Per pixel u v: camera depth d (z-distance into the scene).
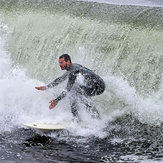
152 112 19.08
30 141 15.73
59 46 27.17
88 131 17.42
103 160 13.48
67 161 13.23
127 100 20.36
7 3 33.09
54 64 26.73
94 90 18.45
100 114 19.23
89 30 26.48
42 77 26.81
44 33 28.48
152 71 22.05
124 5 31.03
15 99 21.00
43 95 20.97
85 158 13.68
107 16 27.59
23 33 29.55
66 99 19.38
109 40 25.08
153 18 25.86
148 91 21.23
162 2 33.59
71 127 17.66
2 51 29.14
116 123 18.47
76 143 15.75
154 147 15.23
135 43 23.75
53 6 31.28
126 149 14.96
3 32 30.34
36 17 29.83
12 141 15.55
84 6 30.73
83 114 18.66
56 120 18.41
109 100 20.36
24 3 32.72
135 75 22.62
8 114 19.86
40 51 28.08
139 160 13.51
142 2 33.50
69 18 28.33
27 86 21.45
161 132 17.06
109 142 15.98
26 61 28.48
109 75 23.66
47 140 16.02
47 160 13.23
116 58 24.09
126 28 25.09
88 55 25.55
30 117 19.61
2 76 26.27
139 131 17.34
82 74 17.56
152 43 23.06
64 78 18.03
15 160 13.01
